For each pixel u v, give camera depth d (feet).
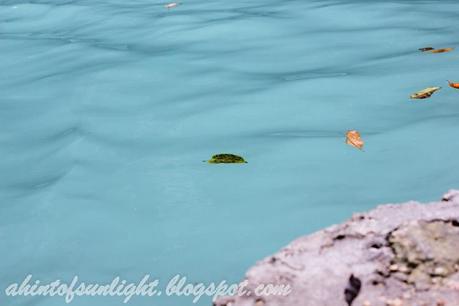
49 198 21.75
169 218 19.92
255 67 33.06
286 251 15.80
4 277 18.02
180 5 48.96
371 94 27.86
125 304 16.43
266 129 25.32
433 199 19.49
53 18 48.98
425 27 38.17
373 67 31.50
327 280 14.57
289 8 44.78
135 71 33.71
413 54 33.04
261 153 23.27
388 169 21.43
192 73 32.73
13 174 24.03
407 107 26.16
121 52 37.73
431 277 14.37
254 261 17.58
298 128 25.12
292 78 30.73
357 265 14.90
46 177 23.45
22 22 48.78
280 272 15.05
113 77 32.99
